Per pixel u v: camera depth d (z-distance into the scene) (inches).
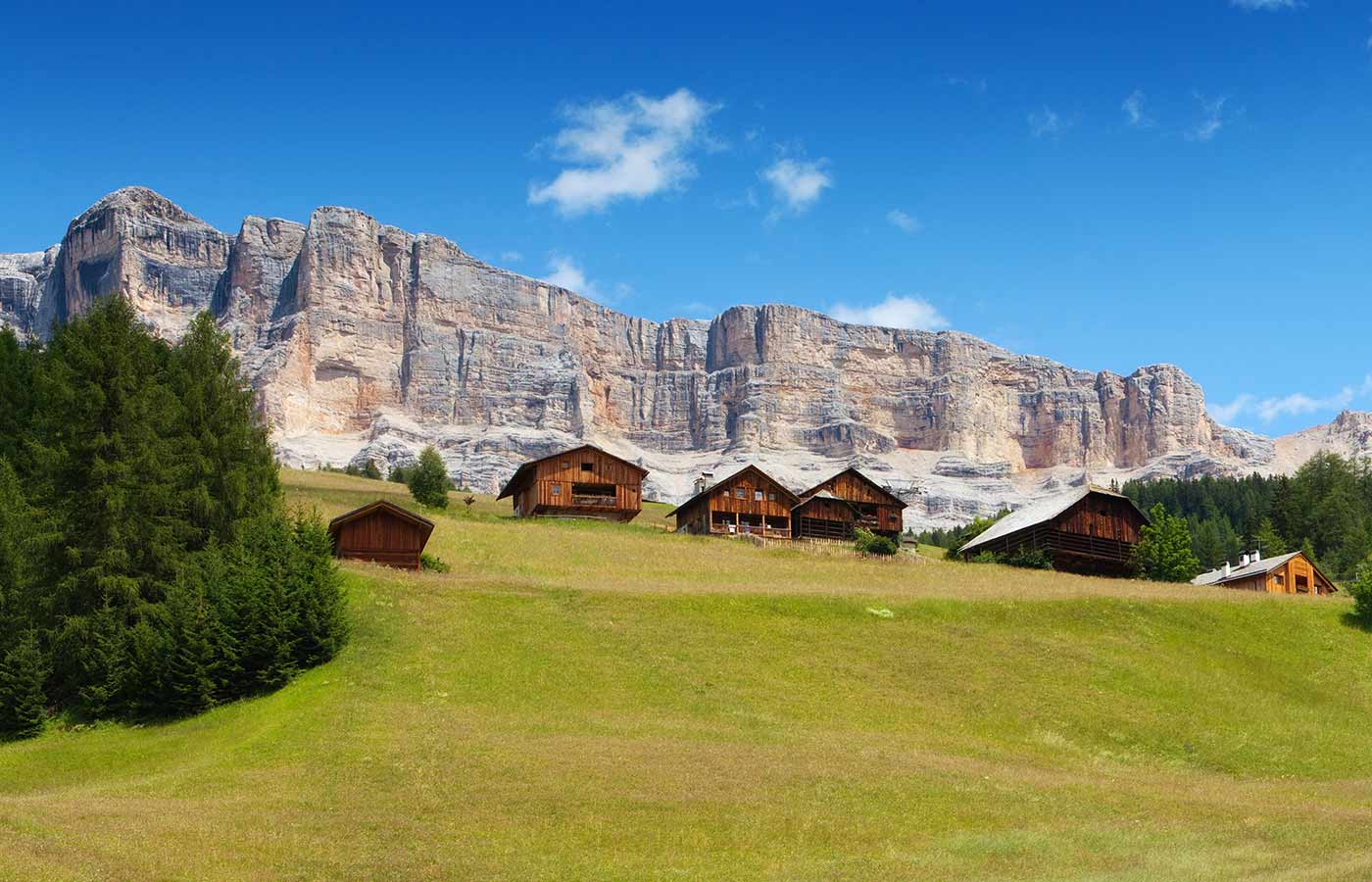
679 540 4335.6
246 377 3193.9
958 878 1320.1
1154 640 2844.5
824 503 5073.8
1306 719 2406.5
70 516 2501.2
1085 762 2057.1
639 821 1507.1
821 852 1419.8
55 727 2251.5
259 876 1270.9
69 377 2650.1
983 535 4726.9
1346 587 4613.7
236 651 2276.1
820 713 2204.7
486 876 1294.3
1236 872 1339.8
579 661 2426.2
